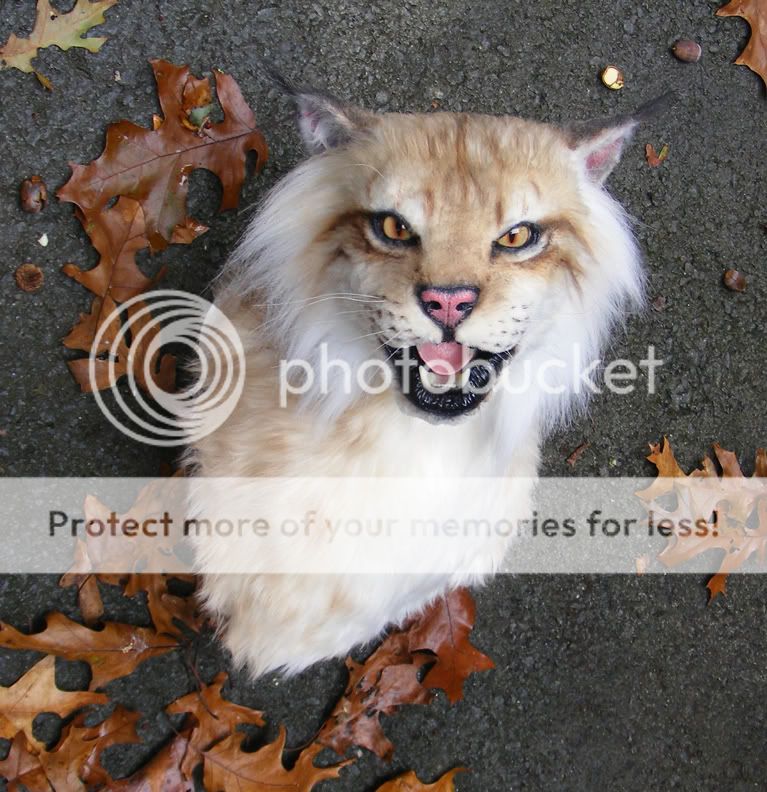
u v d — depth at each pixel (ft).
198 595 3.59
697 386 4.16
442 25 3.97
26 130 3.72
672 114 4.14
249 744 3.80
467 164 3.11
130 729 3.69
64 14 3.73
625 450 4.10
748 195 4.20
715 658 4.14
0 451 3.69
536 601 4.01
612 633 4.06
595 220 3.24
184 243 3.77
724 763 4.13
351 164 3.15
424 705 3.91
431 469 3.33
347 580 3.38
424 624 3.86
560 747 4.00
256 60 3.85
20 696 3.61
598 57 4.09
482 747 3.95
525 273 3.13
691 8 4.16
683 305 4.15
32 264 3.72
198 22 3.82
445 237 3.08
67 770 3.63
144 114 3.79
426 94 3.97
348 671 3.85
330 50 3.90
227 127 3.78
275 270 3.24
